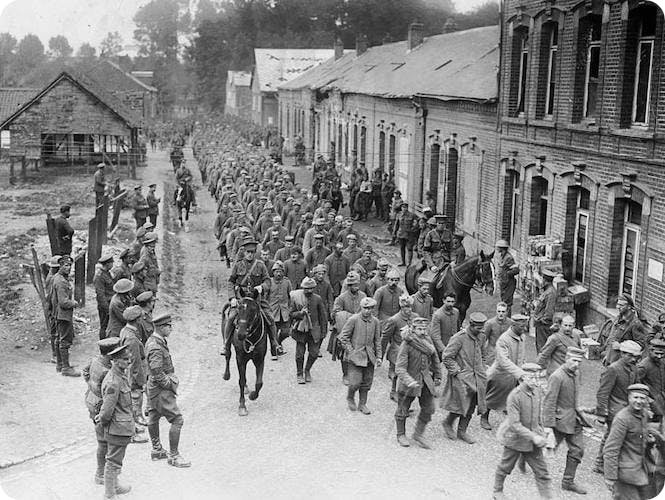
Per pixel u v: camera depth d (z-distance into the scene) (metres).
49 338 15.87
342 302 13.93
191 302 19.42
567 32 17.25
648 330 14.29
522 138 19.70
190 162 53.50
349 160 40.81
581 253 17.22
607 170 15.68
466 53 29.95
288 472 10.43
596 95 16.62
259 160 39.34
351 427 12.09
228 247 21.22
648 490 9.12
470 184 23.80
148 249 16.67
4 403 12.57
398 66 36.12
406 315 12.85
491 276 16.36
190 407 12.86
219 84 59.94
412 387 10.95
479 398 11.43
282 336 15.45
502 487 9.63
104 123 40.19
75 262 17.67
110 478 9.48
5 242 24.41
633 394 8.84
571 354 9.90
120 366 9.50
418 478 10.30
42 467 10.45
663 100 13.76
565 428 9.88
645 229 14.45
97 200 27.78
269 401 13.17
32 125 39.31
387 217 30.67
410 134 29.95
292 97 56.59
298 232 21.08
